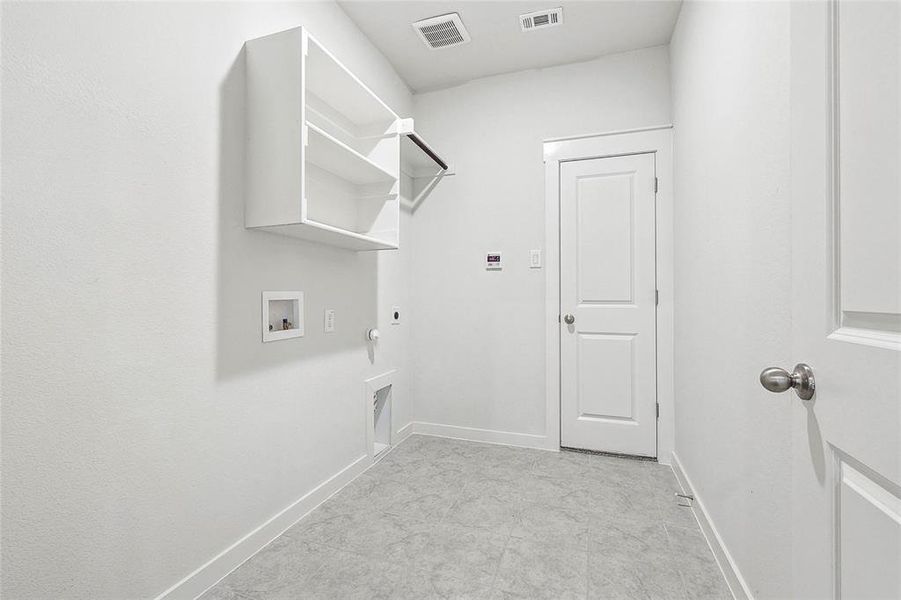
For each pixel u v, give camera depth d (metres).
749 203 1.26
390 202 2.26
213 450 1.47
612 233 2.70
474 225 3.02
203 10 1.44
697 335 1.92
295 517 1.86
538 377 2.86
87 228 1.10
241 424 1.59
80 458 1.08
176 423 1.34
